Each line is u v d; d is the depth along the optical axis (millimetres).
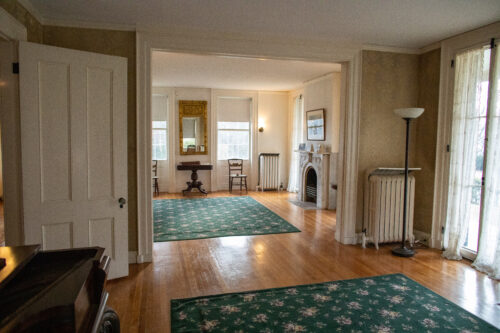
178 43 3734
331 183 6805
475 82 3779
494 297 2998
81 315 1219
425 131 4484
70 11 3262
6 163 2748
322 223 5711
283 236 4914
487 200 3602
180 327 2463
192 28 3750
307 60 4234
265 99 9266
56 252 1605
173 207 6938
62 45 3467
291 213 6480
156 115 8797
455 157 4012
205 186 9164
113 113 3189
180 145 8844
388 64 4469
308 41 4117
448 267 3713
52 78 2834
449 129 4125
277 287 3174
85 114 3027
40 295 1173
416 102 4629
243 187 9539
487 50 3672
